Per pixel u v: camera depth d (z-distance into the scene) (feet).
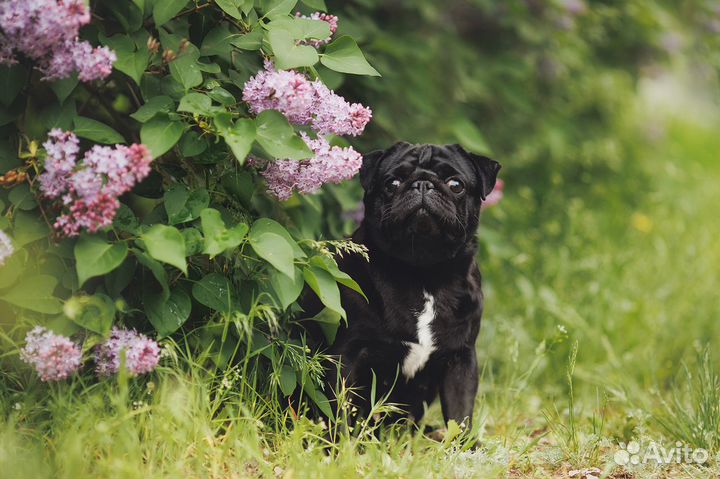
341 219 23.08
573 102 37.09
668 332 25.79
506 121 33.17
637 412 19.53
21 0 13.84
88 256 14.11
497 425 20.13
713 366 21.48
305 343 16.97
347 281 16.34
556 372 23.65
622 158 38.81
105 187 13.96
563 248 30.35
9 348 15.55
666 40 34.14
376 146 25.23
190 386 15.49
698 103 65.00
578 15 32.17
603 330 25.49
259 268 16.93
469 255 18.65
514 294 27.81
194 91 15.70
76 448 12.95
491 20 32.17
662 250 32.48
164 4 15.19
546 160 35.29
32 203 15.03
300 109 15.33
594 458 16.83
